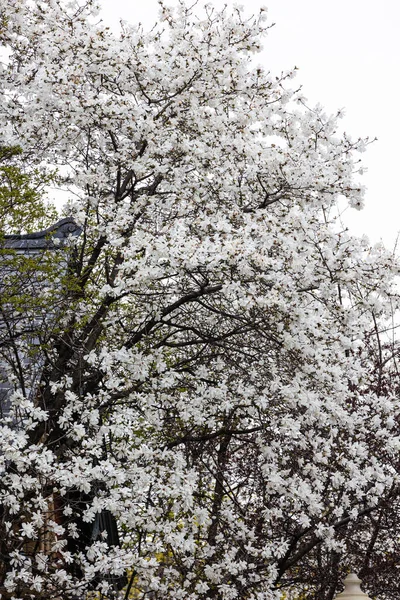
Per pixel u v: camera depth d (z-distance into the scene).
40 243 11.91
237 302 9.48
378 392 13.12
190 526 9.96
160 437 11.38
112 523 13.56
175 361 11.97
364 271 10.10
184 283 10.31
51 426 10.16
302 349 9.70
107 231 9.87
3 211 9.68
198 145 10.61
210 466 11.89
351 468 10.46
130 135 10.87
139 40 11.06
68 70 10.45
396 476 10.80
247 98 11.80
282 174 10.83
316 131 11.71
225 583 10.47
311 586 13.77
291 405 9.97
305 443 10.11
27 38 11.63
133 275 9.15
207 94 11.34
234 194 11.00
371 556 12.95
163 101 11.91
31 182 10.32
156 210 10.96
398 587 12.80
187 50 11.25
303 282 10.01
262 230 9.66
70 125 11.04
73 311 10.45
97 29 10.97
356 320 10.15
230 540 10.59
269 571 10.25
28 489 8.01
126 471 8.95
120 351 9.34
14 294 9.73
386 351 14.37
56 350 11.08
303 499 9.87
